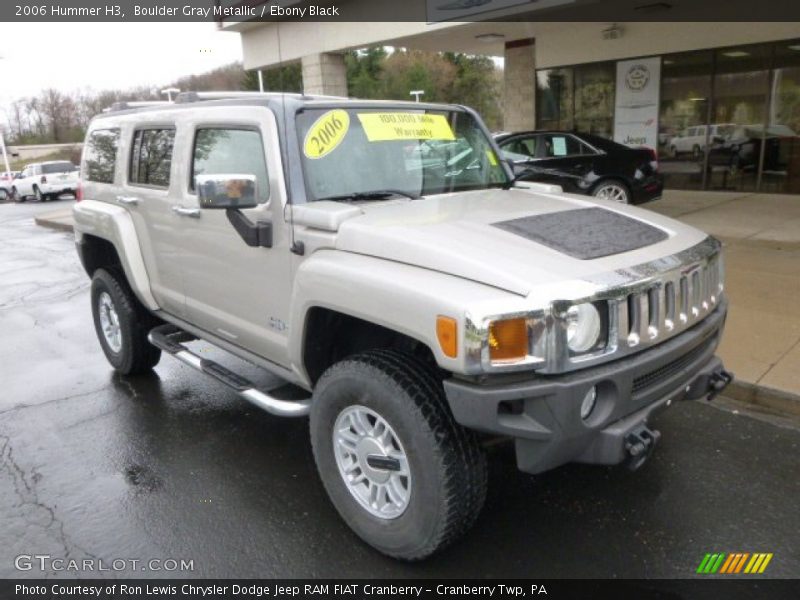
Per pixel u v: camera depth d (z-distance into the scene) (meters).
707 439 3.96
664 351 2.73
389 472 2.87
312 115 3.41
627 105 15.13
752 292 6.27
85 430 4.42
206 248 3.86
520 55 13.55
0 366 5.80
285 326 3.40
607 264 2.66
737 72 13.36
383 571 2.93
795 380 4.37
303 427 4.38
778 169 13.23
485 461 2.73
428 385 2.67
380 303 2.68
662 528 3.15
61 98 71.62
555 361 2.42
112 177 4.94
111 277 5.06
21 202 29.86
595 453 2.65
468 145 4.12
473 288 2.48
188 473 3.82
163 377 5.32
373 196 3.45
